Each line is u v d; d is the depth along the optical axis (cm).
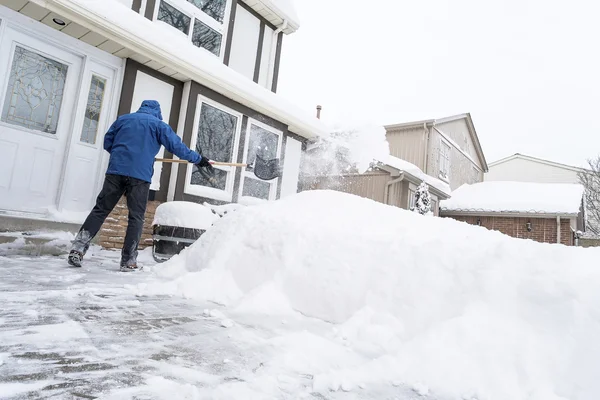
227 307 223
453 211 1498
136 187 319
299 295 224
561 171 2298
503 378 134
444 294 178
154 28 479
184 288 248
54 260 338
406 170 1103
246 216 301
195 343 152
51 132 427
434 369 142
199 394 107
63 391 99
